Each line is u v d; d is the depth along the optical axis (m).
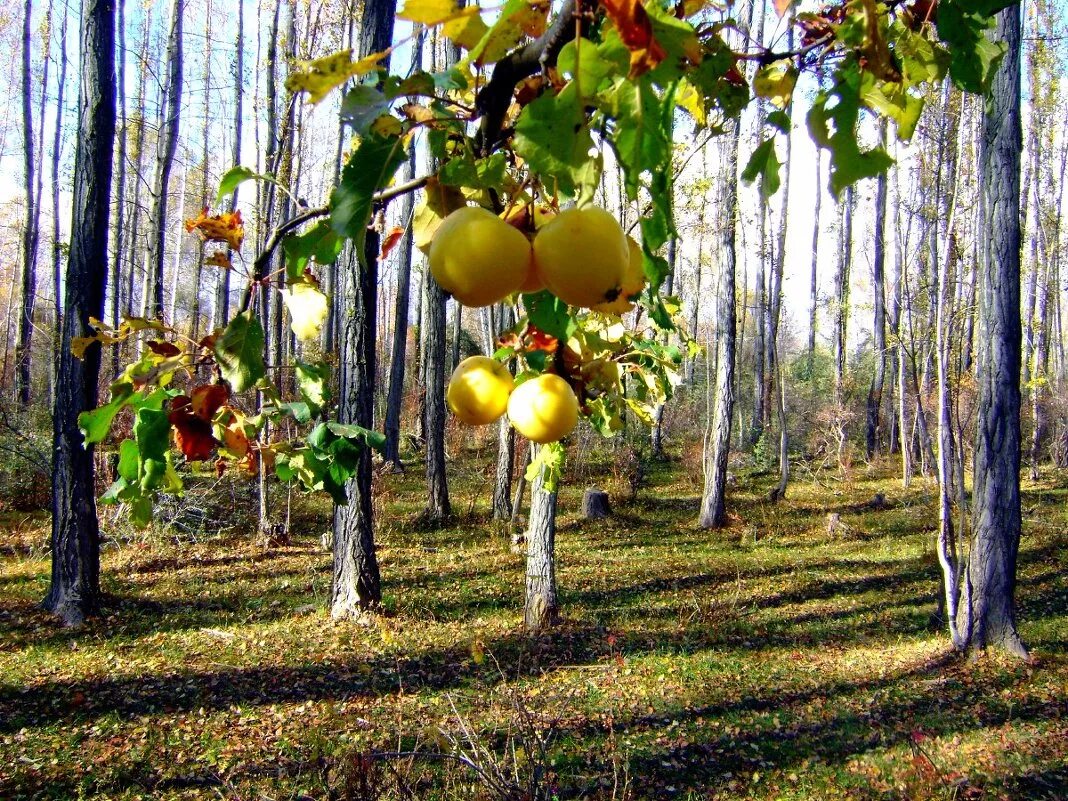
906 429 19.55
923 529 14.70
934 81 1.02
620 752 5.27
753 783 4.96
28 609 8.08
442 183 0.95
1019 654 7.37
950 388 9.29
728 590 10.16
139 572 9.98
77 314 7.70
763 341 25.17
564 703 5.90
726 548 13.05
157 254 15.82
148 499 1.33
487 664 7.00
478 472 19.08
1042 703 6.31
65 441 7.84
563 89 0.77
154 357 1.26
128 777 4.80
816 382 29.00
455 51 9.03
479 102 0.91
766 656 7.60
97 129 7.62
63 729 5.47
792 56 1.02
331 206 0.93
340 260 7.92
